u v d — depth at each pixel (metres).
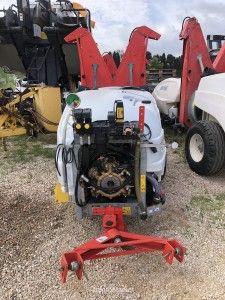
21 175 5.46
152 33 6.39
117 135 3.28
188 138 5.47
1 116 6.16
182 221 4.11
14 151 6.61
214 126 5.03
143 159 3.38
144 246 3.13
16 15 8.09
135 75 6.48
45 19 8.69
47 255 3.55
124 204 3.46
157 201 3.58
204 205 4.47
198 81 6.21
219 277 3.22
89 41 6.39
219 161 5.02
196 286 3.12
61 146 3.55
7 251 3.61
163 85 7.70
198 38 6.07
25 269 3.35
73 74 9.72
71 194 3.55
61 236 3.86
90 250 3.00
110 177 3.38
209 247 3.63
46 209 4.41
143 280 3.20
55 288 3.12
